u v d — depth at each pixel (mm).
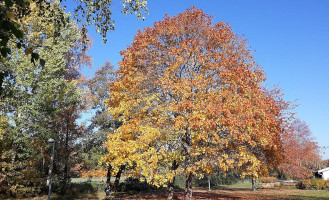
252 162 12039
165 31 14602
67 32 18891
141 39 14711
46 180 22750
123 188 30359
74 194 24547
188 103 11453
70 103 22656
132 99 13750
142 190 31594
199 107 11445
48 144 19109
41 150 20578
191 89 12906
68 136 25734
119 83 13992
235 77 12547
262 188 37406
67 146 25531
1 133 17141
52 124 21891
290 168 27875
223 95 12055
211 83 13070
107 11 7910
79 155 26812
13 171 19266
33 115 17969
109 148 12609
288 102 20656
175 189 34656
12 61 16453
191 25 14344
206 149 12062
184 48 13602
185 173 13523
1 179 18625
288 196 22531
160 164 13414
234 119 11062
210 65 13289
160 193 28109
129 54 14359
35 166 22469
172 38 14797
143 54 14461
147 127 12797
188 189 15094
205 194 24375
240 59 14062
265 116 12062
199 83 12414
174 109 11742
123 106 13430
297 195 24047
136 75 14320
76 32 19781
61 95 20531
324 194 25438
